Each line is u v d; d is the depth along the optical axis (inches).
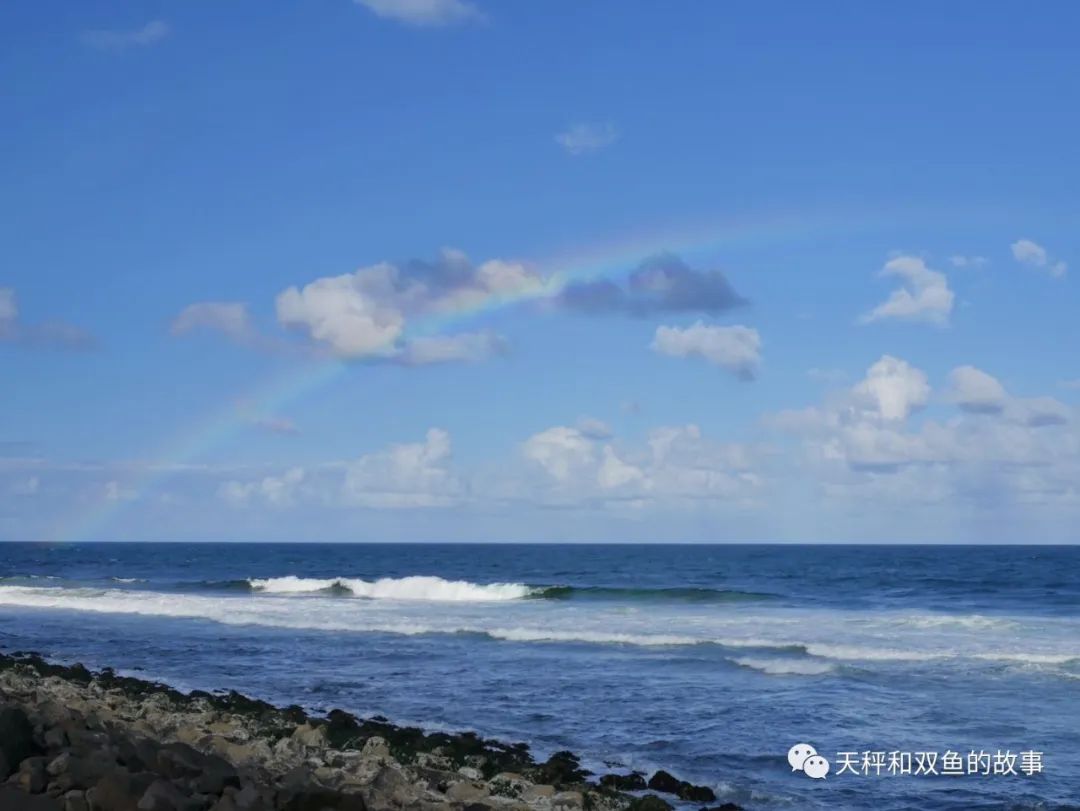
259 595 1881.2
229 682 842.2
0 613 1472.7
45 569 3435.0
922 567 3454.7
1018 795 495.8
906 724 650.2
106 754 401.4
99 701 682.2
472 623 1229.7
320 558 4596.5
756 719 669.9
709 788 503.5
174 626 1268.5
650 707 713.6
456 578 2765.7
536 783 507.5
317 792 369.4
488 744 599.5
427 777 496.4
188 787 384.5
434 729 653.3
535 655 965.2
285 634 1155.9
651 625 1204.5
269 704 724.0
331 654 991.6
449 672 872.3
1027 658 913.5
